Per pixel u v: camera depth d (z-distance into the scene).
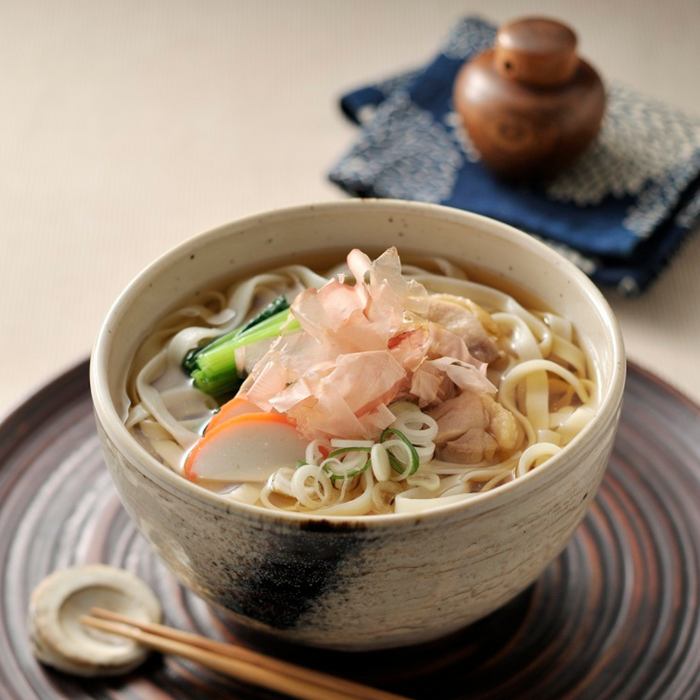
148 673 0.81
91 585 0.83
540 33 1.08
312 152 1.18
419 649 0.81
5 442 0.88
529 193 1.10
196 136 1.19
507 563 0.76
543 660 0.81
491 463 0.79
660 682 0.80
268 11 1.31
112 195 1.14
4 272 1.08
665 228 1.08
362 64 1.25
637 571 0.84
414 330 0.79
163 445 0.80
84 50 1.26
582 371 0.82
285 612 0.77
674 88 1.22
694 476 0.87
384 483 0.78
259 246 0.85
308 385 0.77
